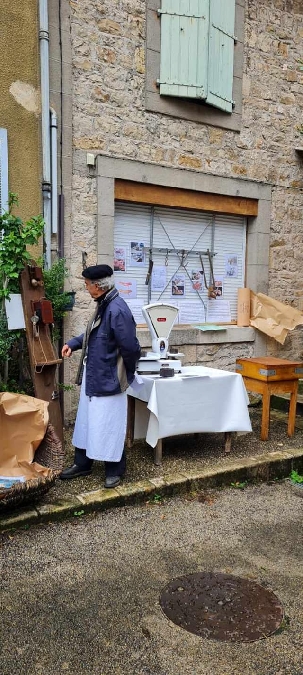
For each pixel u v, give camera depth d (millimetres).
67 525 3074
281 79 6109
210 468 3830
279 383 4605
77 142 4734
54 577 2570
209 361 5914
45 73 4438
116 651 2084
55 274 4266
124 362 3367
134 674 1972
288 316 6215
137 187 5172
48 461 3332
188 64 5172
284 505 3543
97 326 3379
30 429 3354
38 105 4496
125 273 5340
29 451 3336
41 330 3793
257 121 5961
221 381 4031
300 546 2988
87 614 2301
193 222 5785
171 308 4086
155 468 3842
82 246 4840
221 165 5719
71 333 4852
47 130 4508
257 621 2299
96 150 4840
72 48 4625
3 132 4320
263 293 6258
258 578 2645
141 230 5410
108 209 4930
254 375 4660
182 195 5496
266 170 6094
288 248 6426
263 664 2047
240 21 5664
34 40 4414
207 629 2232
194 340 5719
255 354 6273
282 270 6410
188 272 5816
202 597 2459
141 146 5113
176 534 3051
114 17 4828
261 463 3957
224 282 6145
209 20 5203
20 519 2982
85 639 2143
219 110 5590
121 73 4914
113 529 3066
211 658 2068
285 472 4094
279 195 6262
